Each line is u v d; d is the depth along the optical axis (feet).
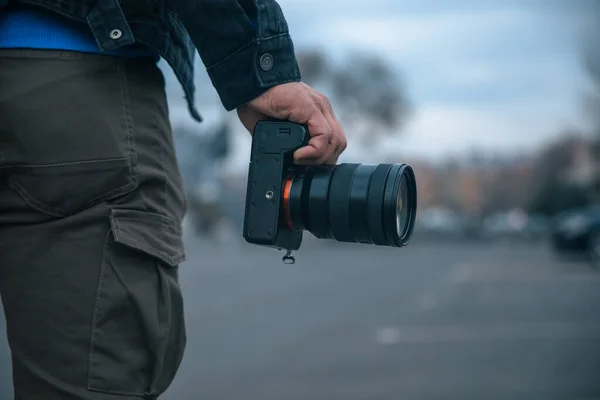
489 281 53.06
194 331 26.68
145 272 4.24
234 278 54.03
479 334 26.63
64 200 4.15
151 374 4.24
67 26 4.22
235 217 159.53
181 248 4.57
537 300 39.06
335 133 4.62
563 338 25.67
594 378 19.21
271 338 25.38
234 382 18.16
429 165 383.86
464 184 383.04
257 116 4.79
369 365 20.76
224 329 27.35
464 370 20.18
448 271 66.08
